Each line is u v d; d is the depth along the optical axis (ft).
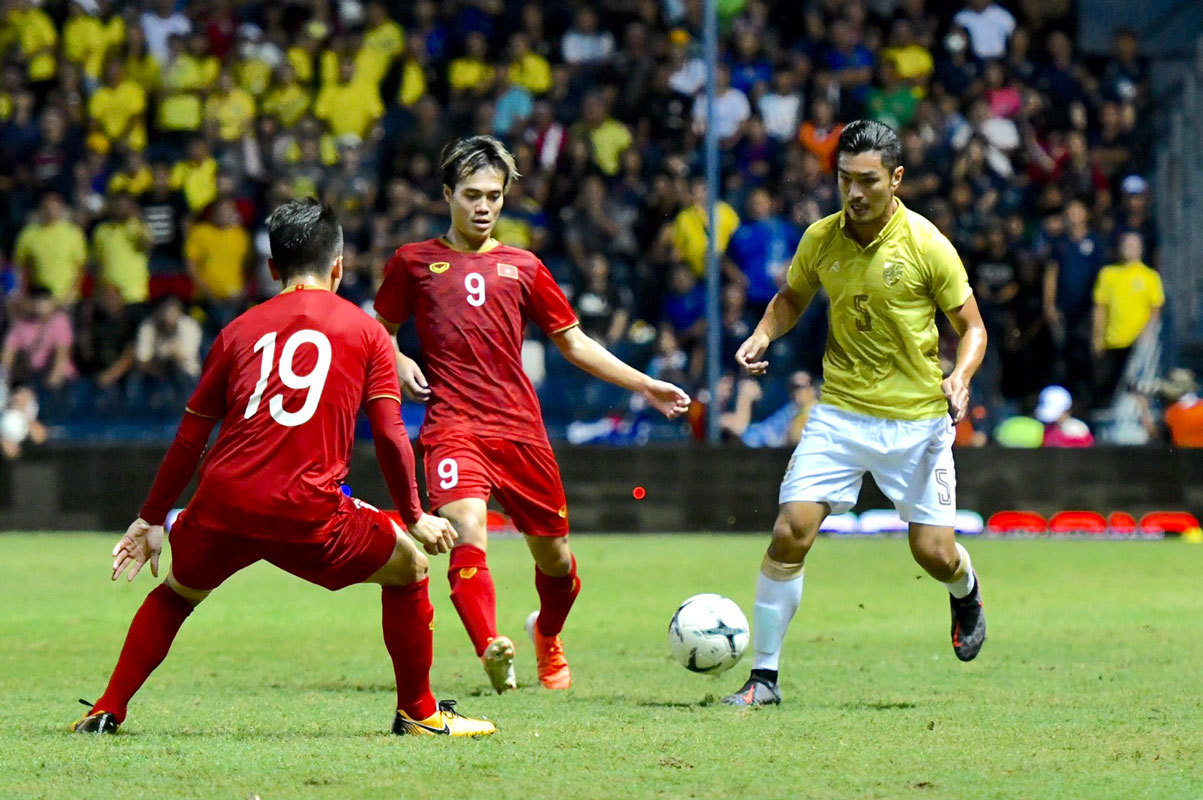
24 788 48.96
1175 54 239.50
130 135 233.55
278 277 58.54
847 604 118.83
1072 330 200.64
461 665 88.69
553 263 211.82
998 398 199.72
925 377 71.15
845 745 57.93
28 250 209.97
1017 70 228.63
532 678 82.17
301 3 249.34
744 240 201.57
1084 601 120.78
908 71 226.79
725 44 228.84
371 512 57.11
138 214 213.46
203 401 56.34
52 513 188.14
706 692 75.87
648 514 186.29
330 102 231.09
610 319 199.82
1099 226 213.87
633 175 214.48
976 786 50.34
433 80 239.91
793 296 73.56
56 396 196.34
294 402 55.36
